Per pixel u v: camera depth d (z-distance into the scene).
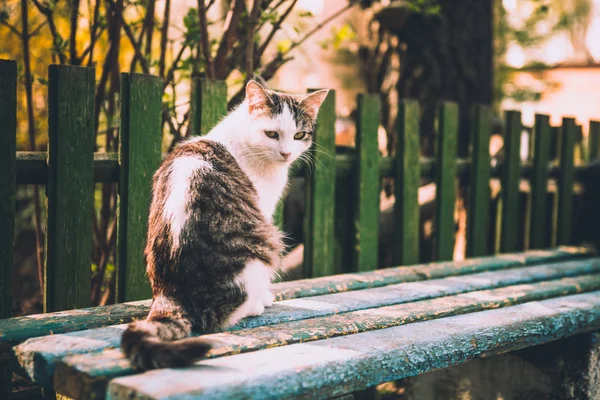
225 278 2.23
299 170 3.46
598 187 4.49
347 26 4.20
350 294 2.92
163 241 2.28
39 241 3.47
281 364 1.91
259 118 2.71
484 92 5.20
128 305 2.58
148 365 1.79
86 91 2.63
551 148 5.30
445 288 3.08
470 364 3.38
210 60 3.24
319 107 3.23
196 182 2.33
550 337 2.69
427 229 4.75
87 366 1.80
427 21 5.01
